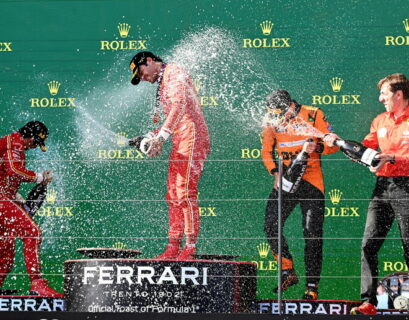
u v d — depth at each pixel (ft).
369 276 35.63
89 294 30.50
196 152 36.86
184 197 36.32
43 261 42.16
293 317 27.14
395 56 42.22
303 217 40.52
